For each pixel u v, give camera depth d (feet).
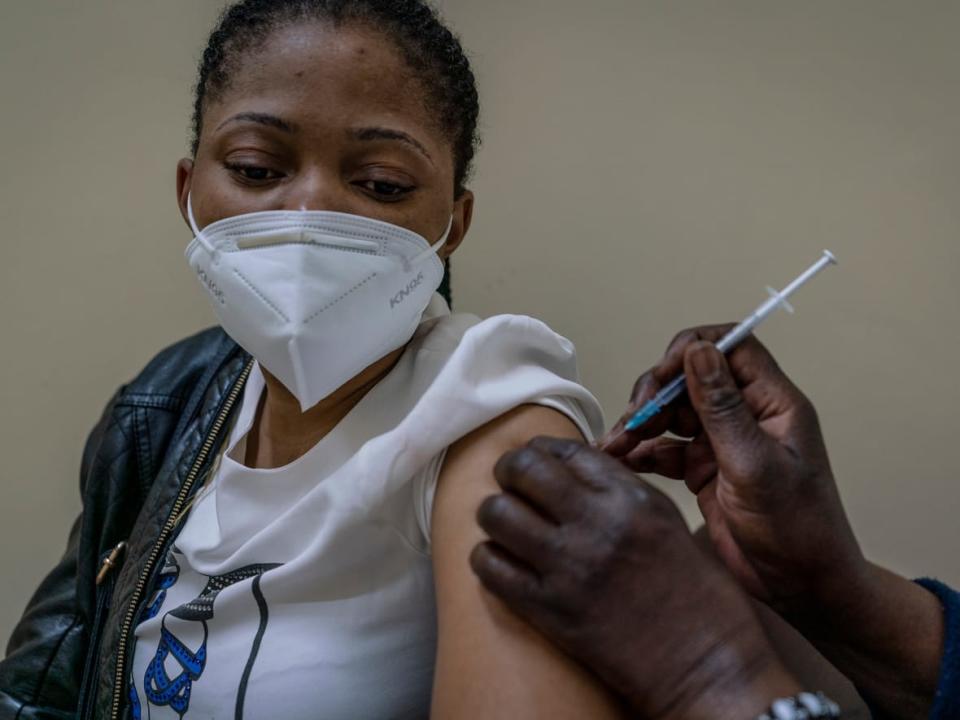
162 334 5.99
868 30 5.00
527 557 1.94
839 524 2.27
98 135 5.92
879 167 5.02
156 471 3.75
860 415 5.10
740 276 5.33
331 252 2.73
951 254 4.90
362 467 2.56
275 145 2.73
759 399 2.35
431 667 2.73
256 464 3.29
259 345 2.86
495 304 5.77
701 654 1.85
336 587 2.71
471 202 3.31
